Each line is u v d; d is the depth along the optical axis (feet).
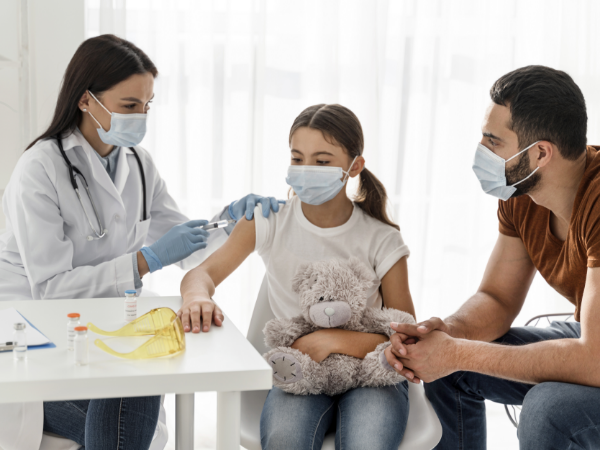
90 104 4.90
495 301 4.98
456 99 7.64
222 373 2.93
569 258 4.38
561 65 7.86
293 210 4.94
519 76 4.26
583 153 4.28
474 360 3.98
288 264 4.77
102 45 4.84
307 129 4.63
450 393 4.75
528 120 4.15
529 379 3.89
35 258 4.61
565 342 3.84
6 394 2.70
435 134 7.58
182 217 5.99
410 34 7.30
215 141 6.93
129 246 5.40
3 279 4.91
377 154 7.23
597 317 3.73
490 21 7.63
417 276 7.74
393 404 4.01
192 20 6.76
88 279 4.54
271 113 7.09
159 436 4.46
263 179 7.13
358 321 4.33
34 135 6.59
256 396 4.61
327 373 4.13
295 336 4.25
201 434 7.00
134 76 4.84
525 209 4.84
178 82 6.74
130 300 3.66
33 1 6.42
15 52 6.45
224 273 4.68
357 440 3.67
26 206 4.60
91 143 5.14
